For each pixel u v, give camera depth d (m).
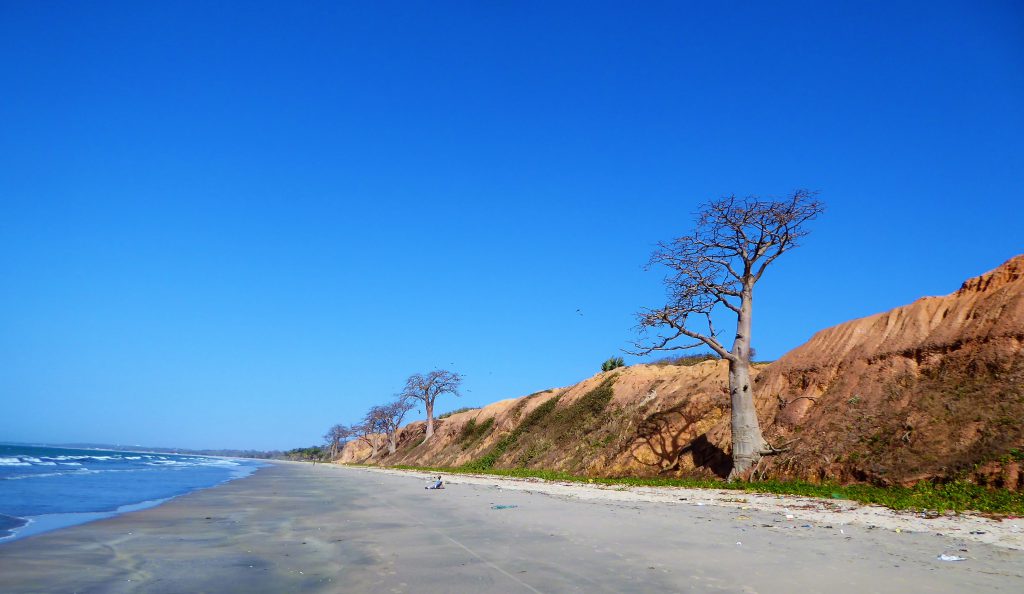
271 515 16.66
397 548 10.78
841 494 17.53
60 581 8.49
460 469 50.19
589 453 37.22
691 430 30.78
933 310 24.25
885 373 23.14
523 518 14.57
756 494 19.44
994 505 13.77
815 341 28.66
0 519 15.45
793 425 24.47
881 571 8.24
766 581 7.77
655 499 18.98
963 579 7.73
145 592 7.83
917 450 18.72
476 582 8.05
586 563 9.04
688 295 24.77
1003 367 19.41
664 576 8.12
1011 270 22.84
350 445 142.38
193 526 14.34
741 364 24.22
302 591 7.80
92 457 83.69
